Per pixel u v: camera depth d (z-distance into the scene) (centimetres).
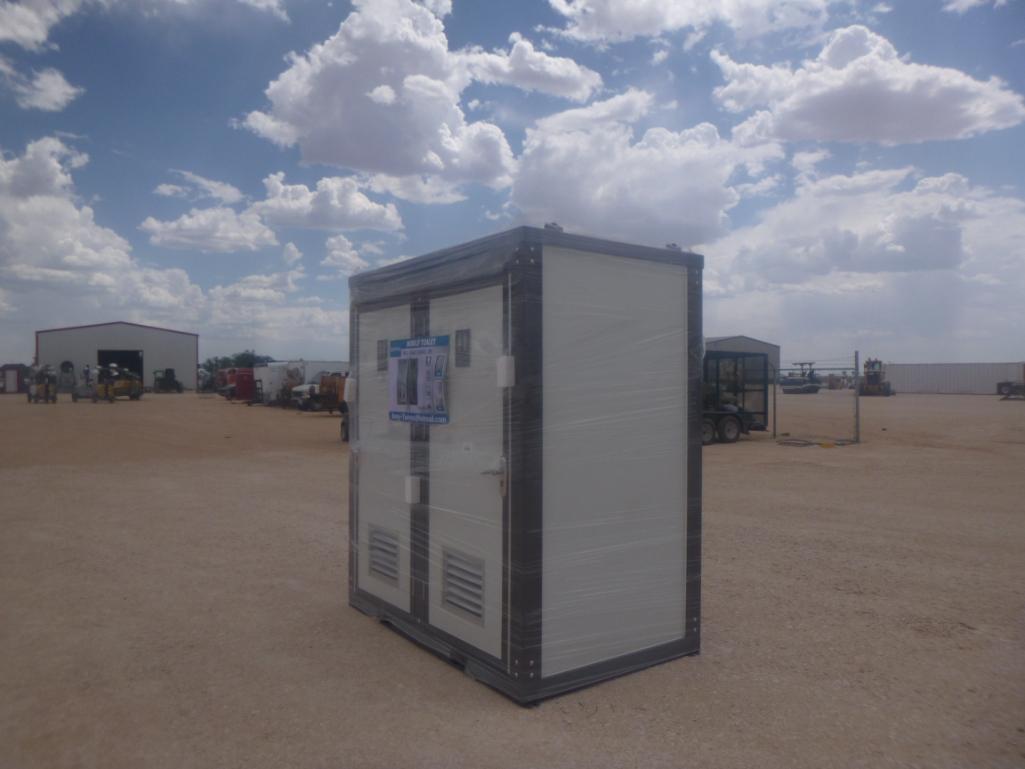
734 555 864
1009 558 852
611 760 409
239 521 1059
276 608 674
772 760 411
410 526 588
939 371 6756
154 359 6975
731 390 2352
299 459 1842
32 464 1714
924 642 591
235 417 3428
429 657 561
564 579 497
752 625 631
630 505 529
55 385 4575
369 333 644
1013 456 1888
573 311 504
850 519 1077
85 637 598
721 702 485
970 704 483
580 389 505
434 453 559
